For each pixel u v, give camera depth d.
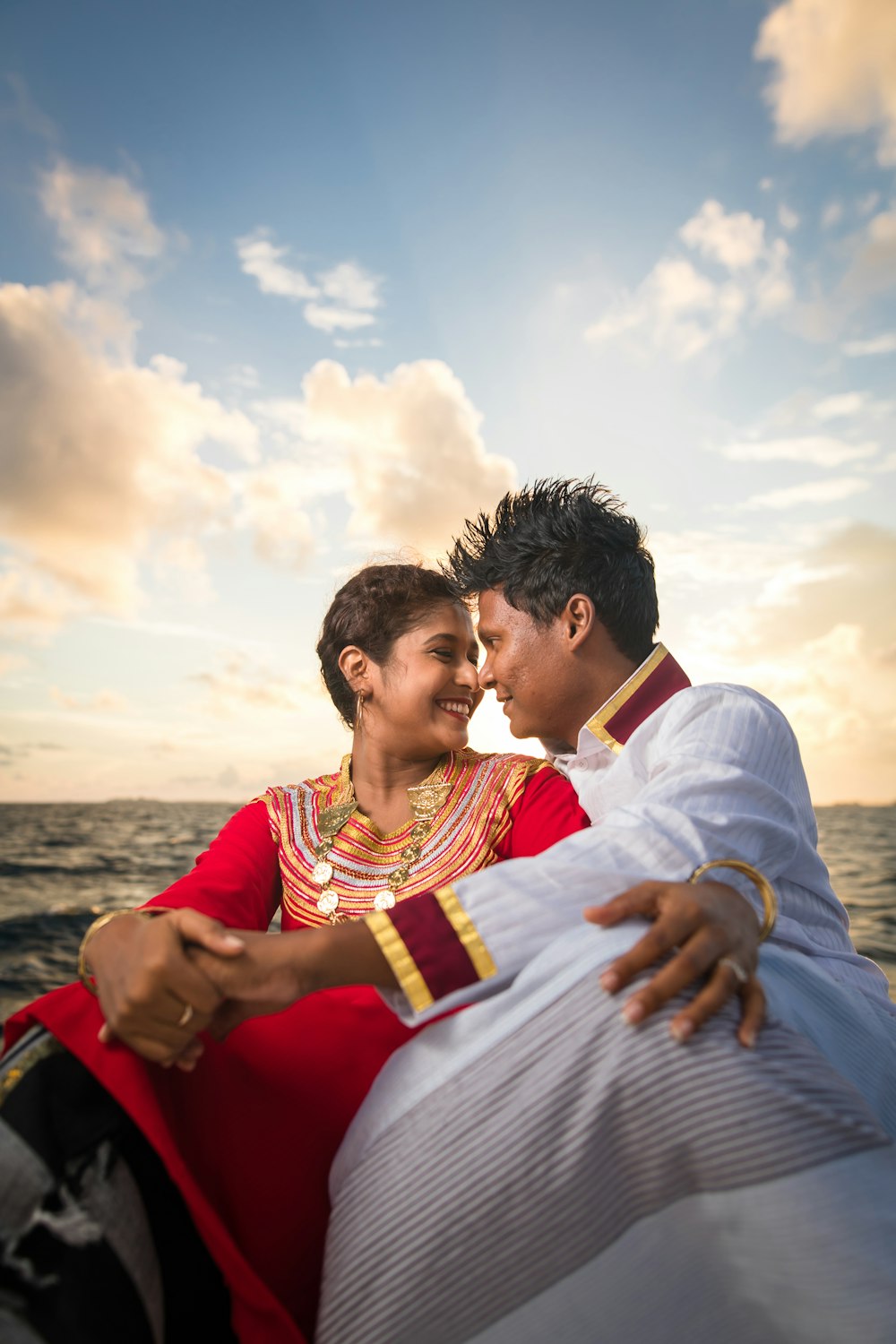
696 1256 1.03
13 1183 1.07
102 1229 1.08
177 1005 1.18
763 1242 0.99
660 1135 1.05
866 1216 0.98
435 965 1.26
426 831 1.83
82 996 1.26
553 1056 1.13
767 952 1.41
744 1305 1.01
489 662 2.01
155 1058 1.19
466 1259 1.08
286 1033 1.40
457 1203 1.10
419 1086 1.19
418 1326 1.09
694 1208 1.03
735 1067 1.06
